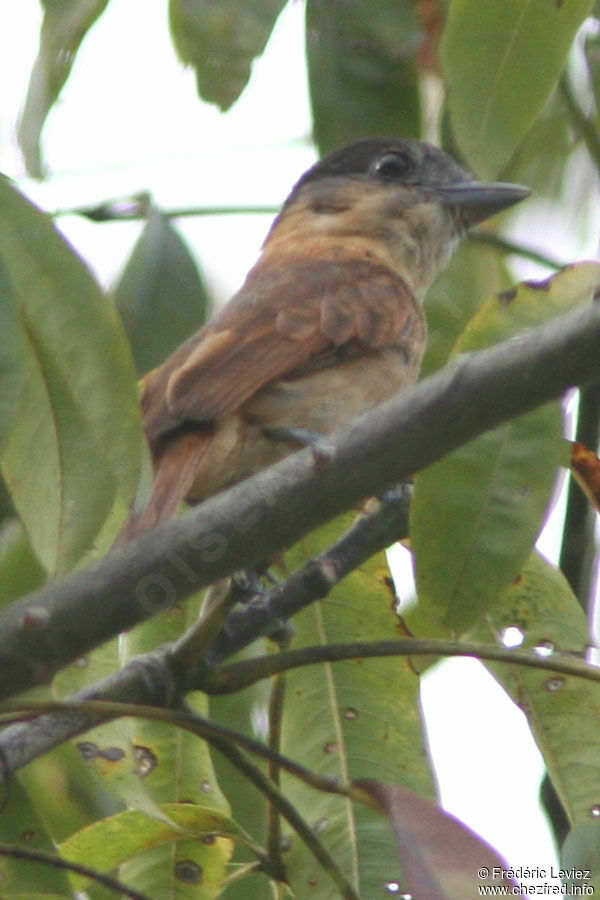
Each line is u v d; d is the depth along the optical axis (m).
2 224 5.05
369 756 7.48
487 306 6.88
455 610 6.54
